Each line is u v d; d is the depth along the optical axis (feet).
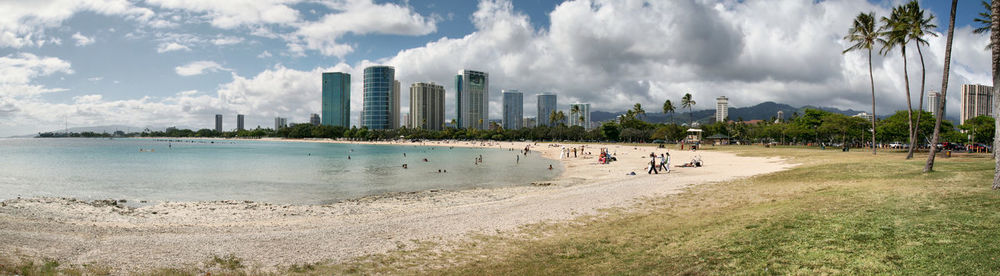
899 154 160.66
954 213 41.52
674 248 40.86
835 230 40.04
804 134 349.41
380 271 38.83
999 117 53.88
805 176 93.91
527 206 70.85
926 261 29.55
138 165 206.69
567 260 40.34
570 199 77.20
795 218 47.01
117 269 38.73
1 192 108.17
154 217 71.97
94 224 60.49
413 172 169.48
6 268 37.01
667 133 499.92
